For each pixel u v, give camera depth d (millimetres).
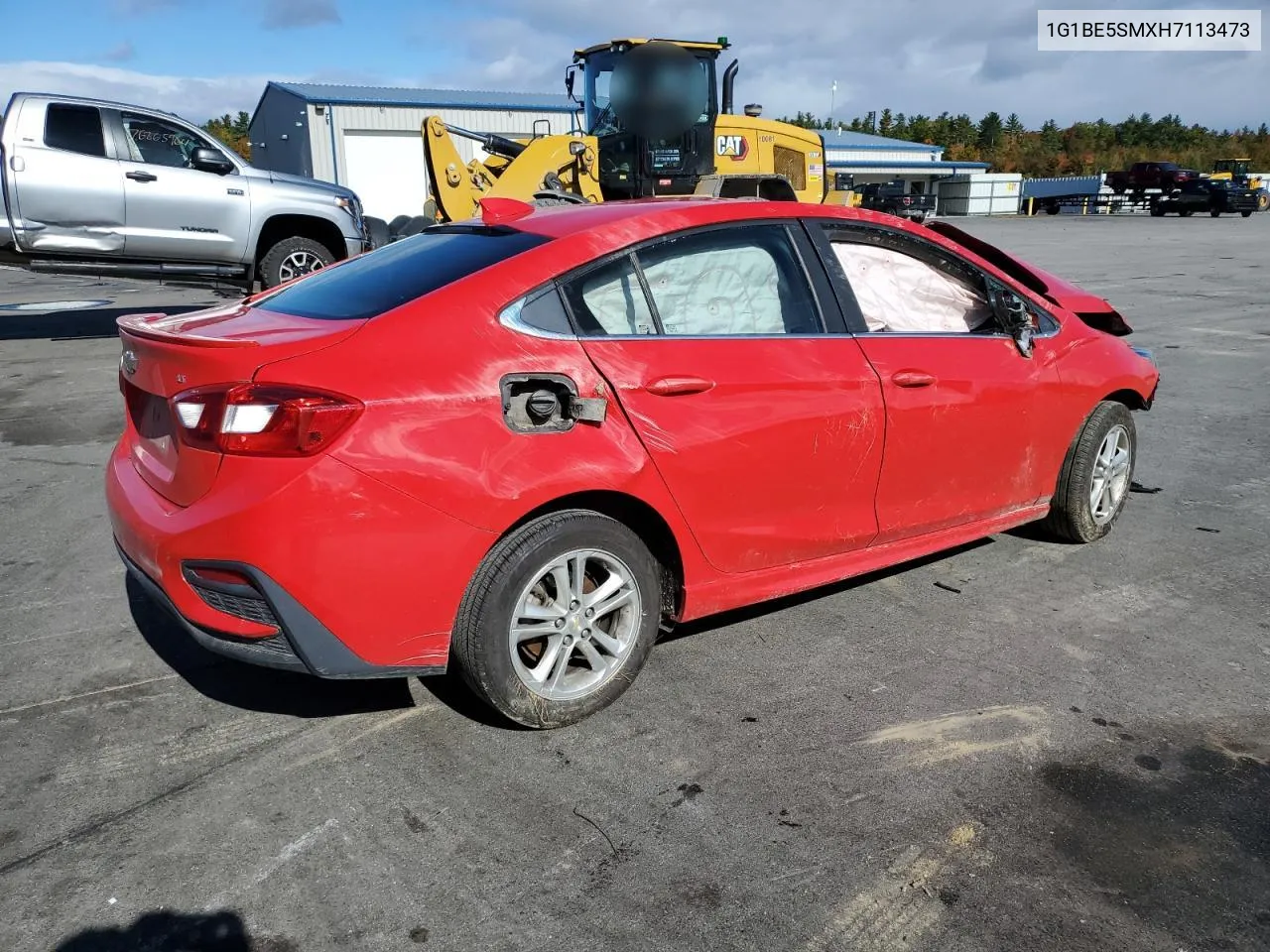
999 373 3906
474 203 13148
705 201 3400
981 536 4121
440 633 2736
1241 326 11578
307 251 10891
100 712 3115
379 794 2693
